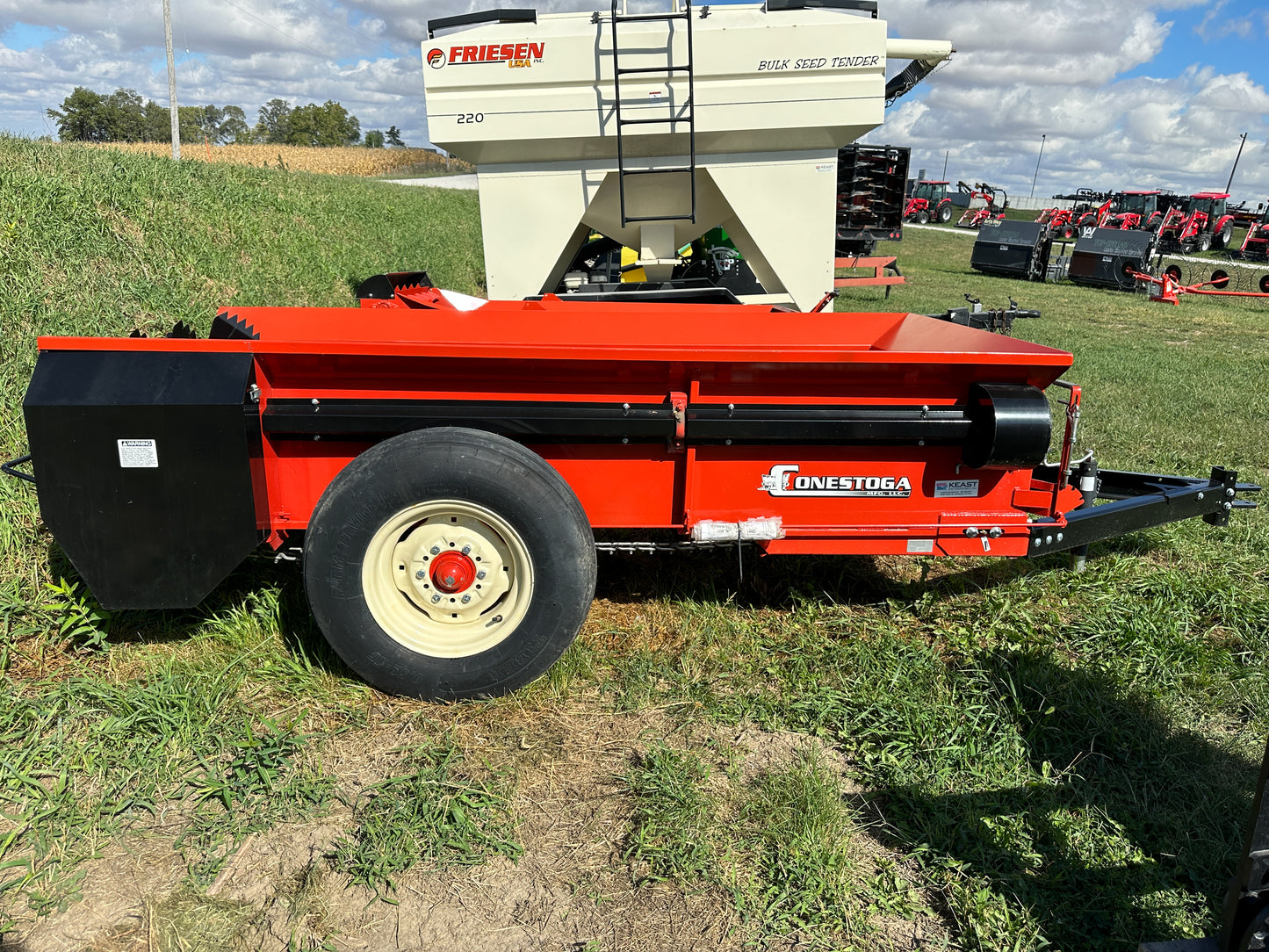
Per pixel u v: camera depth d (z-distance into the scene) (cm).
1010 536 332
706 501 320
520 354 285
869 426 304
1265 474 609
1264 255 3148
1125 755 293
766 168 539
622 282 614
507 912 225
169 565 283
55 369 276
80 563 281
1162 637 372
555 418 295
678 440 305
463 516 292
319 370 291
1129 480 444
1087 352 1098
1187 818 267
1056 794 274
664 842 246
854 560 438
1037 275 2262
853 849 250
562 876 237
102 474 274
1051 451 640
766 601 393
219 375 276
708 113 516
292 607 349
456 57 505
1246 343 1318
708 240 671
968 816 256
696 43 502
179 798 259
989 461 300
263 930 217
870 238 1534
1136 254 2094
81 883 228
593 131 519
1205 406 811
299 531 335
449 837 245
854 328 430
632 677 324
